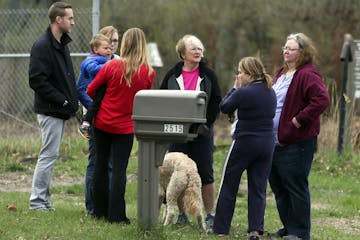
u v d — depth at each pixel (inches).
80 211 1288.1
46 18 2635.3
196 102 1042.1
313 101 1146.0
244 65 1140.5
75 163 1996.8
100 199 1189.1
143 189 1082.1
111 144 1173.7
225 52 3624.5
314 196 1822.1
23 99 2222.0
